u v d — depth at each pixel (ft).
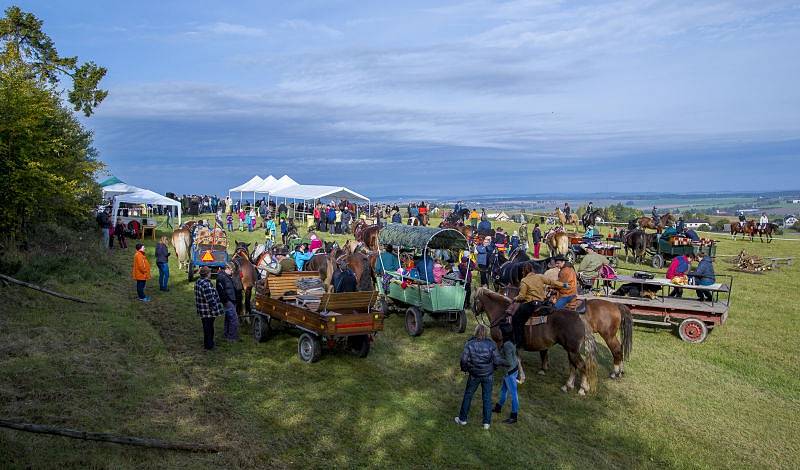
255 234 132.98
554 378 43.52
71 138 92.02
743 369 48.34
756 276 93.61
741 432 36.40
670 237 95.20
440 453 30.50
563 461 31.01
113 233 97.60
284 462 27.86
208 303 43.57
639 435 34.94
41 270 59.93
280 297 47.29
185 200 181.16
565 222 158.51
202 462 26.58
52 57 105.81
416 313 52.01
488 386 33.60
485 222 100.73
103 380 33.99
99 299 55.72
